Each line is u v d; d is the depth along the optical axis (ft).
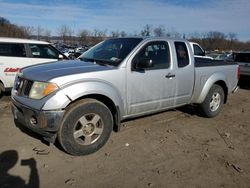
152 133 16.98
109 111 14.25
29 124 13.06
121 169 12.61
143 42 15.99
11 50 25.18
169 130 17.65
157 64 16.48
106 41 18.04
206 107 20.04
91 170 12.42
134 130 17.30
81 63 15.25
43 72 13.55
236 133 17.89
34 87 12.95
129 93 15.14
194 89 18.86
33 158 13.23
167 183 11.68
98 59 16.07
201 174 12.50
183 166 13.12
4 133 15.97
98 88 13.55
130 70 15.03
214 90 20.22
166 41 17.25
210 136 17.10
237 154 14.70
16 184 11.14
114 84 14.35
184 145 15.51
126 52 15.46
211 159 13.96
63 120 12.91
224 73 20.89
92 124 13.82
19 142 14.84
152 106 16.53
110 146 14.89
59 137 13.01
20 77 14.23
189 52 18.40
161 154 14.25
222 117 21.33
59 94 12.51
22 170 12.16
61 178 11.71
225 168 13.12
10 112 20.13
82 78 13.26
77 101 13.43
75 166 12.71
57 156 13.53
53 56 27.55
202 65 19.47
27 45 26.05
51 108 12.40
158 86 16.46
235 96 30.53
